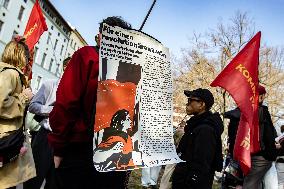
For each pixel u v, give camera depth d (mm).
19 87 2713
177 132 6160
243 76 4180
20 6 39656
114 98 1952
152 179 6941
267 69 30156
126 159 1939
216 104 27547
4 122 2609
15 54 2818
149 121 2105
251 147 4066
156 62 2191
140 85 2086
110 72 1950
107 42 1954
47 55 49938
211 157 3199
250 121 4082
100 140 1877
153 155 2066
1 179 2633
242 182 4797
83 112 1942
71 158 1927
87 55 1953
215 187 8586
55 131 1878
